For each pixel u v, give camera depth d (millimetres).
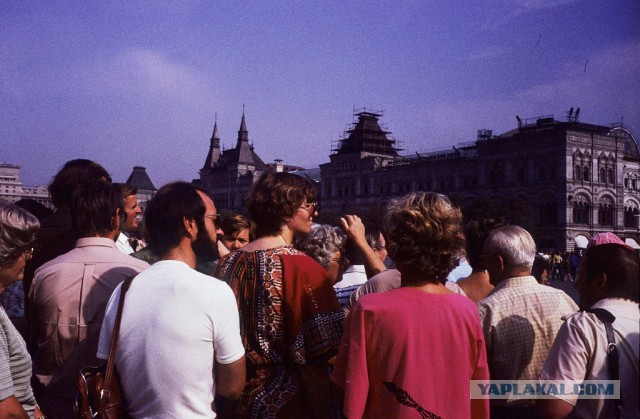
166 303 3562
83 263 4578
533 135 81000
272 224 4438
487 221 5828
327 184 114875
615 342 3615
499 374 4707
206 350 3561
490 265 5039
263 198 4422
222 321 3611
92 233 4773
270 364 4047
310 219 4570
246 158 148500
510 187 83562
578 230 77188
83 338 4453
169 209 3840
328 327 3979
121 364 3574
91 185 4812
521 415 4633
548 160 79250
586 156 78812
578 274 4191
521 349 4645
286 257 4109
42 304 4527
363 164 107438
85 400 3545
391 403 3453
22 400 3744
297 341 3957
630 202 82625
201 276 3701
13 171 81312
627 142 83188
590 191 78562
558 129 77812
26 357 3748
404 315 3492
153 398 3494
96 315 4480
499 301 4781
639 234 80625
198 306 3559
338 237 6383
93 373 3670
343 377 3576
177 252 3900
